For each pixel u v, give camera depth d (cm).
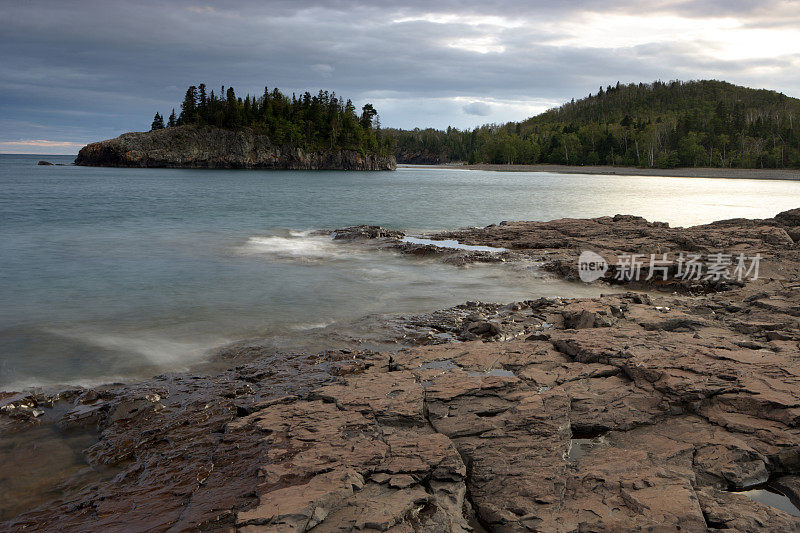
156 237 2741
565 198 5894
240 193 5962
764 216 4062
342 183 8825
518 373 913
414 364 955
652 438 701
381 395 799
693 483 596
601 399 795
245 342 1176
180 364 1055
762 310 1276
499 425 712
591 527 518
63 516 573
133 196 5178
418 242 2673
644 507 538
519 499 570
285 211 4184
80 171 11431
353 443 661
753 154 13975
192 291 1661
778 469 643
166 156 13438
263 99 15125
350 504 540
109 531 538
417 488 570
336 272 1970
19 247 2391
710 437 688
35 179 8112
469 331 1208
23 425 799
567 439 690
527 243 2484
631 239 2403
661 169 14338
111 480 648
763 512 542
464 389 808
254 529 493
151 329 1285
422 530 516
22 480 656
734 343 991
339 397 800
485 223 3662
